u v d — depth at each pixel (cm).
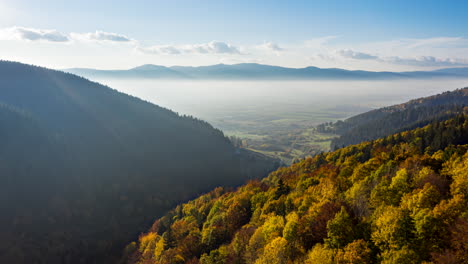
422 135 10912
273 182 10819
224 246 5741
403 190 4344
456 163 4925
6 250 10850
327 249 3709
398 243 3303
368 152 9306
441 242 3161
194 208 10600
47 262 10888
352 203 4594
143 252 9612
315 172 8412
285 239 4422
